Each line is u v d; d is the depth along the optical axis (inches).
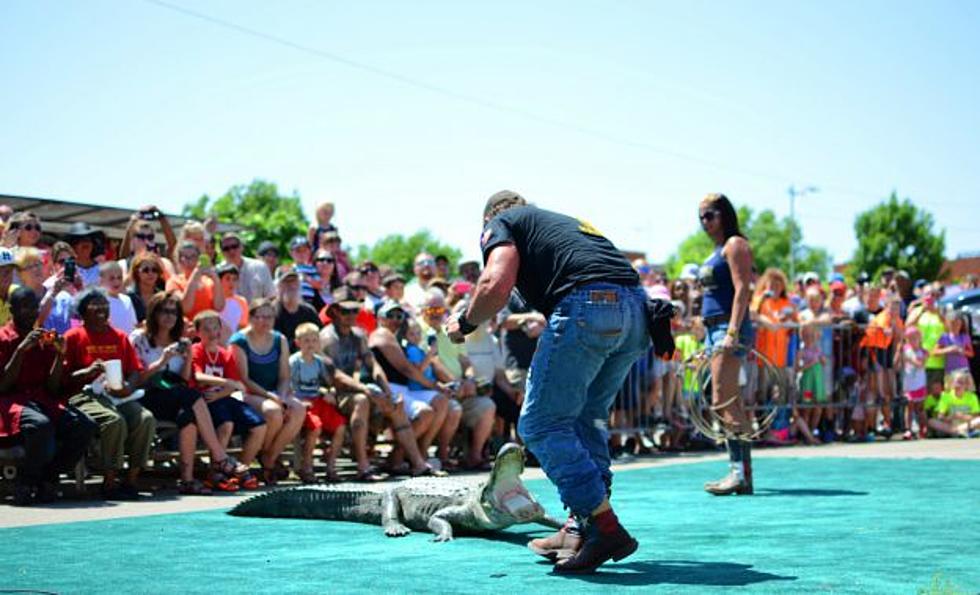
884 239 2345.0
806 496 309.0
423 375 429.7
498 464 221.3
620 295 187.8
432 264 524.4
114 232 678.5
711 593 163.2
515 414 460.1
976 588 166.6
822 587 167.2
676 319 528.7
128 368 342.0
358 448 398.9
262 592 168.2
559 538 203.5
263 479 386.0
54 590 171.9
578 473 184.5
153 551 214.2
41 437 307.4
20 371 316.8
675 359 519.8
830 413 581.6
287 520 266.2
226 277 427.2
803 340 570.3
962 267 2711.6
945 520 253.0
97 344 335.9
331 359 407.5
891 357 611.5
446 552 210.4
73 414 319.3
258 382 381.4
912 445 546.3
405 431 411.8
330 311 413.4
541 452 188.4
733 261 315.6
